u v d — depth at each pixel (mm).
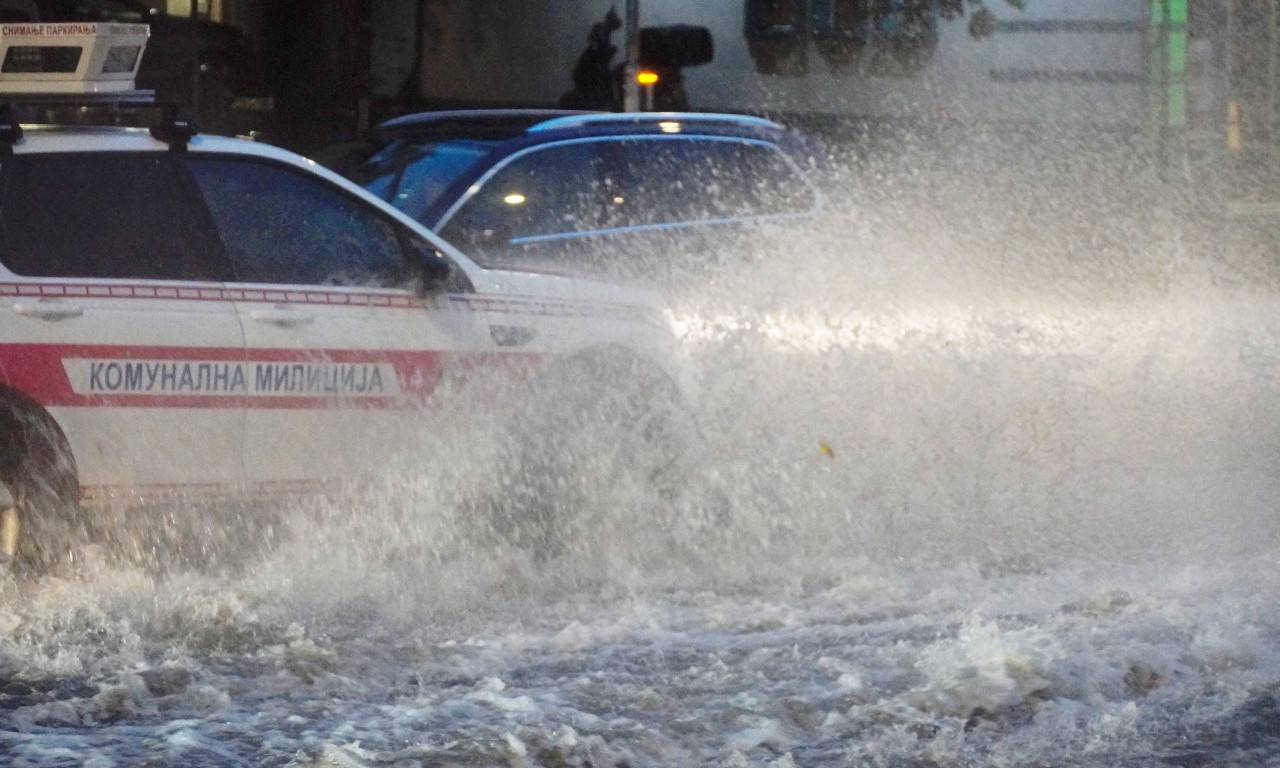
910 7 36406
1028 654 15562
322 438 18516
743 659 15797
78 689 14734
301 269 18516
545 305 20172
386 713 14180
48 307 16875
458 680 15156
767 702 14516
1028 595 18266
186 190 17969
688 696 14742
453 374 19359
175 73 37094
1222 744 13875
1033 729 14047
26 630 16078
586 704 14508
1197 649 16078
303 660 15484
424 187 24844
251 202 18406
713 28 36250
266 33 38094
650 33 36094
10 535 16891
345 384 18609
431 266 19016
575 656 15883
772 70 36406
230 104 37938
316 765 12828
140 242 17594
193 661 15430
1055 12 37344
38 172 17234
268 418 18141
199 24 37406
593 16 36812
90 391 17078
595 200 25391
